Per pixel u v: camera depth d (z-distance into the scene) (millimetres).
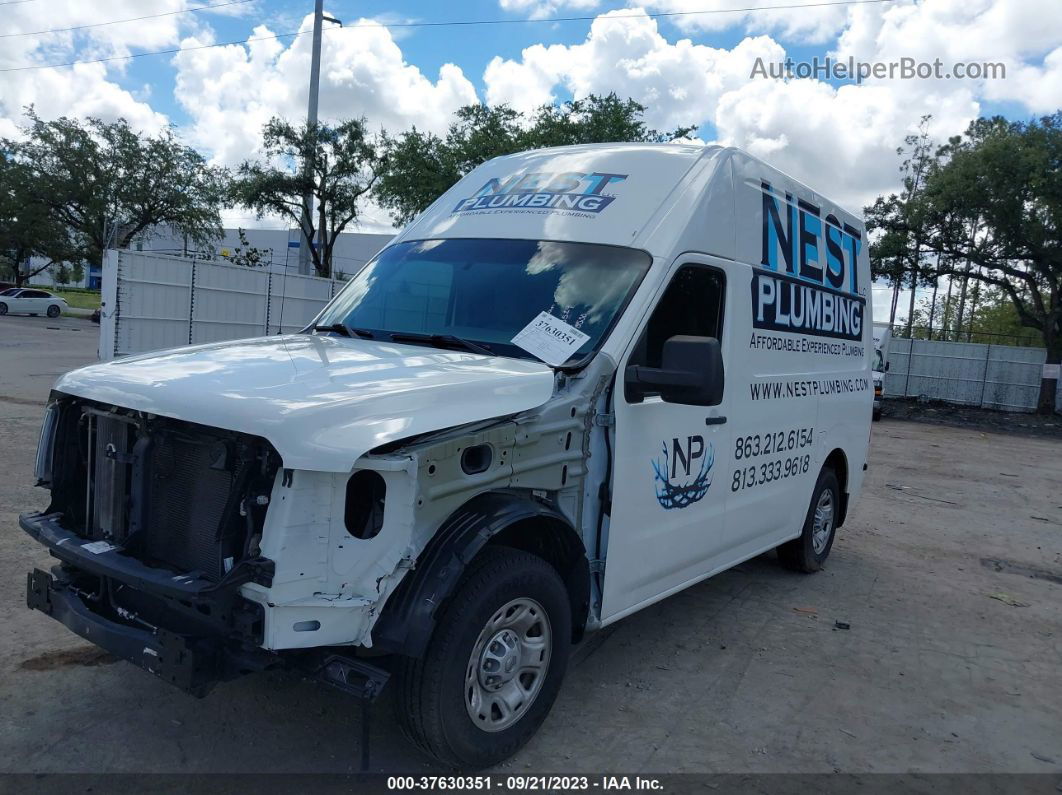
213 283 19000
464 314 4191
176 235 51188
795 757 3750
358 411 2896
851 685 4594
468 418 3127
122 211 48938
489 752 3336
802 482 5961
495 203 4797
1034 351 27109
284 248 69062
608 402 3771
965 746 3973
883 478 12211
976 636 5531
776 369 5348
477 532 3064
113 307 17188
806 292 5754
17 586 5062
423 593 2955
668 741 3807
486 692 3336
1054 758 3904
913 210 27250
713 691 4379
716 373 3531
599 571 3826
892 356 29047
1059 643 5484
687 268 4328
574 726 3887
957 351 28203
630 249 4191
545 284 4152
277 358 3539
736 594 6070
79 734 3520
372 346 3934
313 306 21500
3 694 3814
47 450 3555
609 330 3855
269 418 2771
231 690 3982
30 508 6758
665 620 5418
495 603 3205
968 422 24156
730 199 4785
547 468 3477
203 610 2832
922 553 7750
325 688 4066
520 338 3938
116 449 3277
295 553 2746
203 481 2979
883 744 3936
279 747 3510
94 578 3432
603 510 3791
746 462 5047
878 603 6098
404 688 3100
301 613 2760
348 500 2904
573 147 5129
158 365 3445
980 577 7016
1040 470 14578
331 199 36344
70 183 47781
